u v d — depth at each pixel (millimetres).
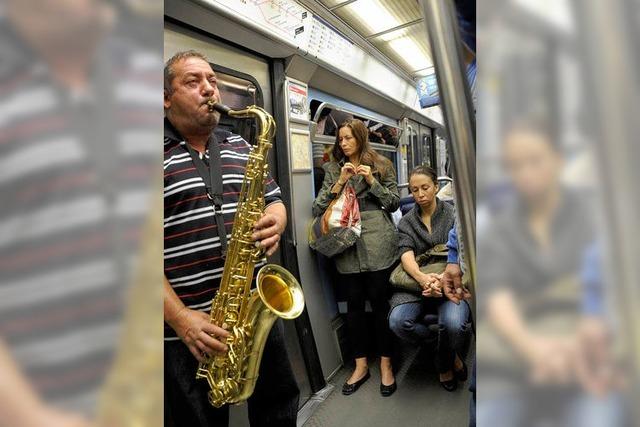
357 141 2529
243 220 1473
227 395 1360
